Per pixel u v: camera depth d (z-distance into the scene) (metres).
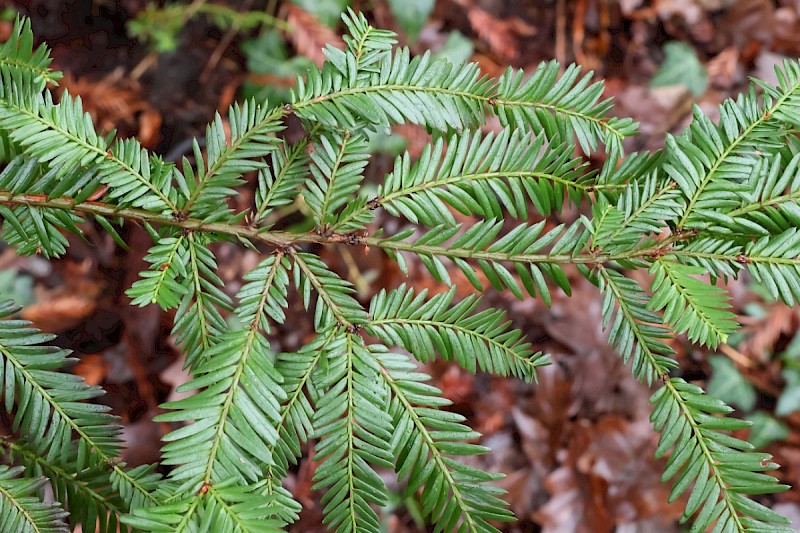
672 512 0.83
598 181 0.38
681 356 0.93
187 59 0.87
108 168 0.37
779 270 0.36
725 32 1.10
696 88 1.04
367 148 0.39
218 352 0.35
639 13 1.08
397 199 0.38
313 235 0.38
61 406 0.36
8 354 0.36
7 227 0.39
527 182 0.38
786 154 0.38
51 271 0.79
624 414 0.89
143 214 0.37
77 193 0.37
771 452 0.88
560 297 0.94
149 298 0.35
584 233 0.37
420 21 0.92
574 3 1.05
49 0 0.85
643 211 0.37
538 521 0.85
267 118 0.38
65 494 0.38
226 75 0.87
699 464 0.35
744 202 0.37
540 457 0.88
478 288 0.38
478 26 0.99
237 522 0.32
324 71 0.38
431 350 0.37
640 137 1.01
